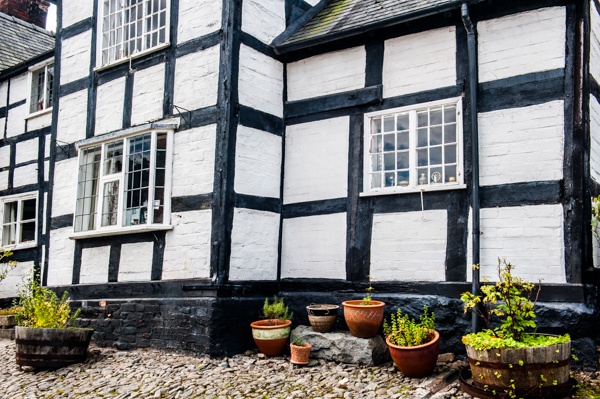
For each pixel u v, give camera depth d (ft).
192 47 23.82
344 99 22.94
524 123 18.89
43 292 23.89
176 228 22.93
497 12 19.81
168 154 23.54
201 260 21.86
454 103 20.39
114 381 18.39
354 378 17.24
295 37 24.80
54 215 28.25
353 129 22.67
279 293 23.31
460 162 19.89
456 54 20.57
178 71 24.17
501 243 18.80
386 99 21.94
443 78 20.75
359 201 22.08
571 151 17.99
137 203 24.08
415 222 20.66
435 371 17.47
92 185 26.53
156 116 24.62
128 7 27.02
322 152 23.35
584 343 16.98
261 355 20.61
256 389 16.70
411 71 21.53
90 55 28.09
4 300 34.71
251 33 23.59
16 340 20.65
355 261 21.81
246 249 22.33
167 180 23.38
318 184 23.25
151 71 25.21
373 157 22.22
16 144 37.63
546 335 15.28
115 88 26.58
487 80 19.74
